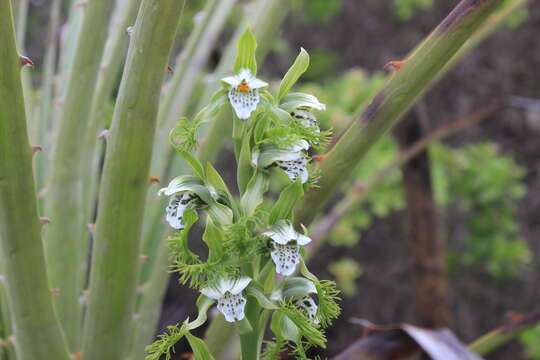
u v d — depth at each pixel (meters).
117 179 0.48
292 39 2.40
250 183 0.43
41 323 0.52
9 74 0.46
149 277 0.63
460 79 2.32
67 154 0.59
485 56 2.33
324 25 2.39
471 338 2.18
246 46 0.44
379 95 0.48
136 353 0.60
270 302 0.44
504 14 0.65
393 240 2.32
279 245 0.43
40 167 0.67
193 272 0.43
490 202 1.82
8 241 0.49
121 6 0.63
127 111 0.47
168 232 0.60
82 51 0.56
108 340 0.53
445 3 1.94
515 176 1.67
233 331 0.56
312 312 0.45
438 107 2.34
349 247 2.32
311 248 0.77
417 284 0.90
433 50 0.47
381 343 0.58
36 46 1.99
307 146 0.43
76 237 0.60
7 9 0.45
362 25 2.39
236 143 0.44
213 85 0.64
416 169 0.89
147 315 0.60
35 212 0.49
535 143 2.29
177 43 1.62
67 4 1.92
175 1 0.45
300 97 0.45
